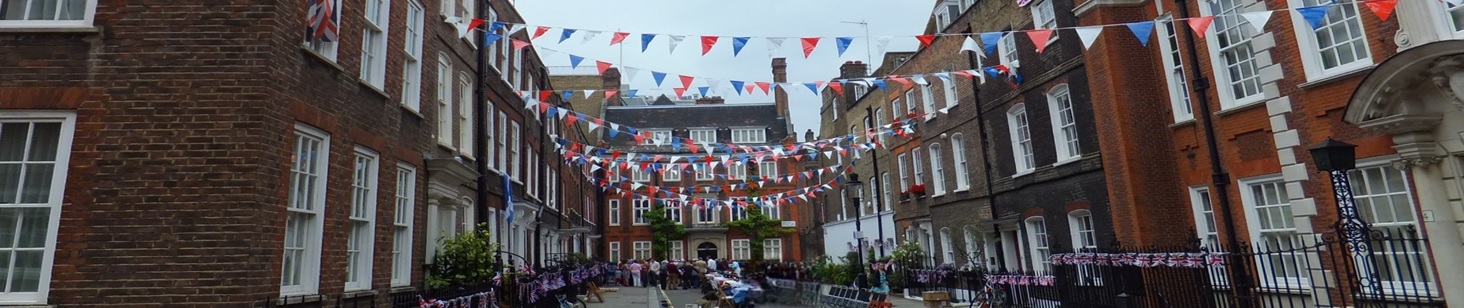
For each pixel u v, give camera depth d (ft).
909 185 74.54
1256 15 24.76
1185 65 39.24
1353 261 25.67
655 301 65.31
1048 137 48.19
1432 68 25.32
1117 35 41.68
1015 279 44.19
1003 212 54.34
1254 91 35.45
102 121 20.29
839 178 105.60
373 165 28.12
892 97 79.36
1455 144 26.45
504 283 38.86
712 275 57.88
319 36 23.07
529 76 65.82
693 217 150.51
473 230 40.50
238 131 20.43
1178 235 38.75
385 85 29.37
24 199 19.94
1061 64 46.55
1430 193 27.25
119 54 20.83
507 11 56.18
